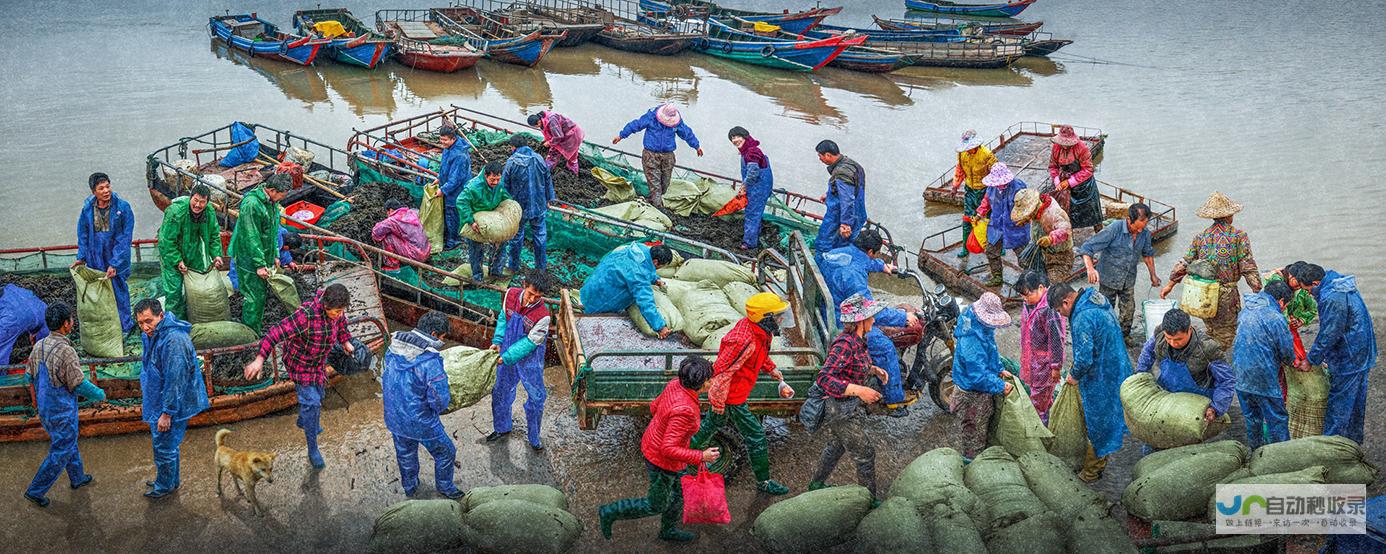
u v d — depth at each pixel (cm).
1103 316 760
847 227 1128
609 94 2467
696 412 676
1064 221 1125
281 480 805
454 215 1207
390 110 2259
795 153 1952
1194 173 1795
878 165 1866
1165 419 789
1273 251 1403
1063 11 3972
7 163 1759
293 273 1053
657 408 684
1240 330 783
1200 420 775
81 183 1672
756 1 4266
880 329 892
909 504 701
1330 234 1466
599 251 1216
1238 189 1695
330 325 774
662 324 833
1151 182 1745
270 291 1074
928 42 3031
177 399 728
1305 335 1075
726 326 841
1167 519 726
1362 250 1398
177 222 943
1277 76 2670
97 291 925
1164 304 1034
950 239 1480
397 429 739
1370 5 3934
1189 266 997
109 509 762
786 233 1319
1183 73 2736
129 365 928
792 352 773
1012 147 1842
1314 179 1747
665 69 2797
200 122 2078
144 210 1566
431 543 683
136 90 2331
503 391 835
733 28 3161
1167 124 2170
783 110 2327
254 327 995
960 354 770
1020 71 2802
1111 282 1051
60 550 716
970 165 1233
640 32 3094
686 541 738
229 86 2411
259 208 948
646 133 1405
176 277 967
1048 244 1123
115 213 944
